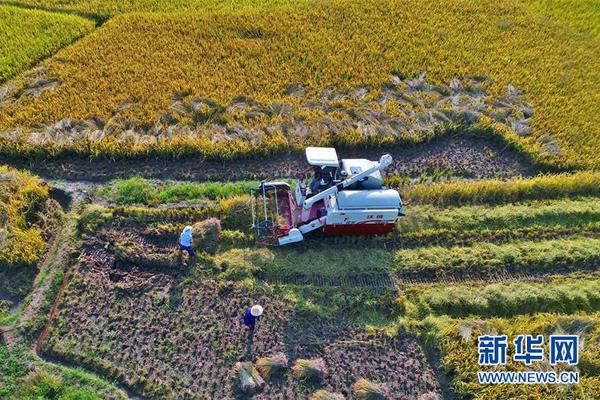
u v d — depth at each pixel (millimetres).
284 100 20844
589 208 17328
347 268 15133
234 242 15664
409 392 12688
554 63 24297
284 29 25219
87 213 15883
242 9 26938
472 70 23562
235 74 22172
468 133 20281
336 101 20922
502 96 21984
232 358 12992
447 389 12805
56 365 12562
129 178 17688
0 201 15523
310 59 23266
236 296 14312
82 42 23562
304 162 18719
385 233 16016
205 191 17203
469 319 14039
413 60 23844
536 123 20828
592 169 19125
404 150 19625
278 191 16625
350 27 25875
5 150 17812
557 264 15680
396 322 14094
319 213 15297
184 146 18422
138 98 20469
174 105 20078
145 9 26656
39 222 15773
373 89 21938
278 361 12727
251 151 18531
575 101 22062
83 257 14906
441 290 14688
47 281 14266
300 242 15852
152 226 15953
